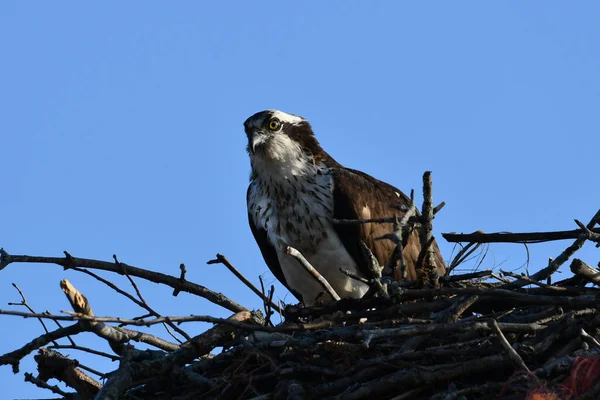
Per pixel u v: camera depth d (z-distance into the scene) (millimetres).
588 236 10578
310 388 10398
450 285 12680
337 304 11617
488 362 9852
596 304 10211
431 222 11102
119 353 11789
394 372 10281
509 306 11273
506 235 11336
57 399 12094
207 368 11664
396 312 11211
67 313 9641
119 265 12953
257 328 10617
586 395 9000
